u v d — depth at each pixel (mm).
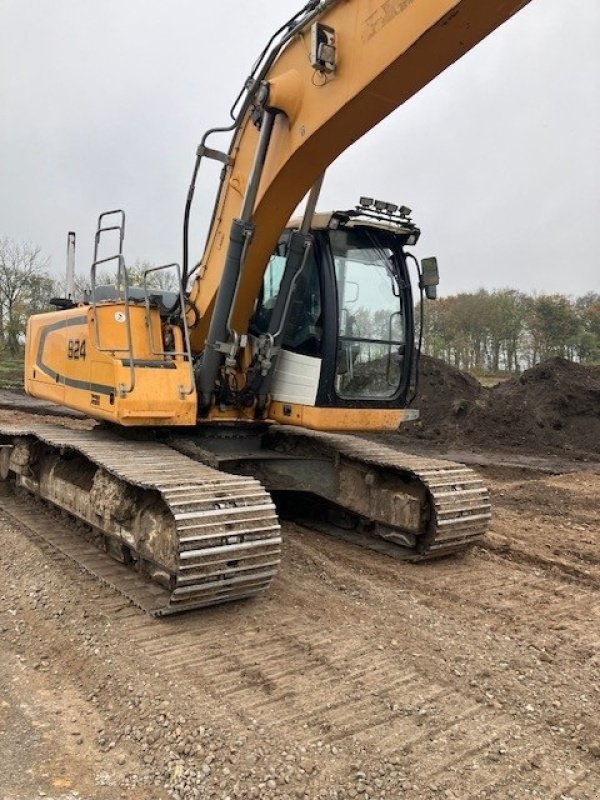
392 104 4391
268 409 6414
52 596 5141
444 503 5953
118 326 6059
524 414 15984
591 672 4195
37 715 3648
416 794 3021
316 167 5023
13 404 18859
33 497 7680
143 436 6410
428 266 6531
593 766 3256
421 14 3807
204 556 4520
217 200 5926
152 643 4438
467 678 4082
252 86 5227
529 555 6488
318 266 5977
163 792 3041
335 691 3904
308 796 2996
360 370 6270
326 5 4469
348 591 5453
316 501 7461
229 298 5637
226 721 3549
